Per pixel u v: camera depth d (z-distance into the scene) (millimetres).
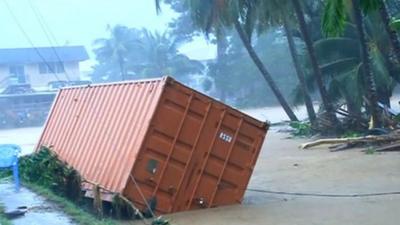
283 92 74500
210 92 82500
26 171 13531
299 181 16875
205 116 13078
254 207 13219
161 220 11633
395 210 12039
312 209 12727
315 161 20844
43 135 18172
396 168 17641
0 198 11328
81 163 14461
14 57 83938
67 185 12922
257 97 77312
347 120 30422
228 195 13359
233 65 78250
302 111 62688
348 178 16609
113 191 12312
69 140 15820
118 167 12688
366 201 13203
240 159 13445
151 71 83938
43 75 85438
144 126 12492
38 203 10805
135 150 12359
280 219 11891
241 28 39062
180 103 12828
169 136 12680
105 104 14750
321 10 34688
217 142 13219
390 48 29484
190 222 11875
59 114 17609
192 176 12961
